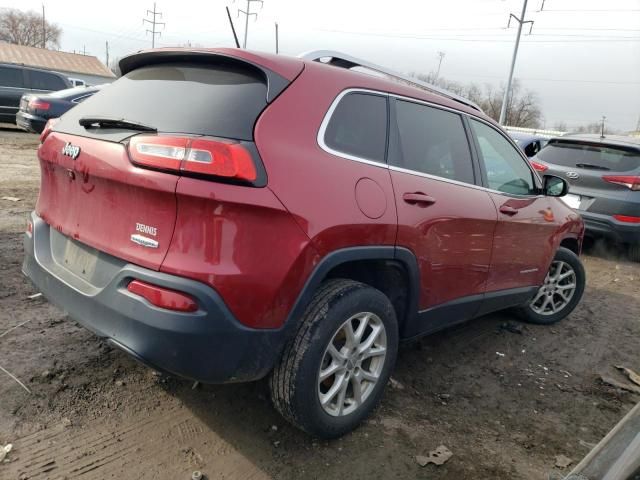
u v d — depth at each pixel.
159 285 2.06
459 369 3.66
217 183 2.02
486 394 3.36
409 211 2.74
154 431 2.60
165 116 2.31
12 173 8.54
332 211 2.32
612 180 7.07
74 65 49.47
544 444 2.89
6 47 47.12
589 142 7.43
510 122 61.03
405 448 2.70
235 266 2.05
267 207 2.08
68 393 2.79
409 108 3.01
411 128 2.98
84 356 3.14
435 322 3.23
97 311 2.26
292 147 2.28
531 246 3.97
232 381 2.25
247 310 2.11
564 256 4.62
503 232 3.57
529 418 3.14
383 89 2.86
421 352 3.85
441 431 2.89
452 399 3.25
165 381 3.01
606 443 1.83
